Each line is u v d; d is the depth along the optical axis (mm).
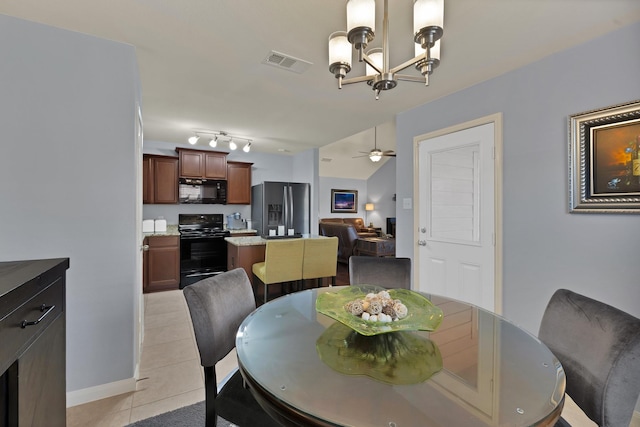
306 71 2250
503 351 1067
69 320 1696
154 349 2373
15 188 1587
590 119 1821
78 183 1708
